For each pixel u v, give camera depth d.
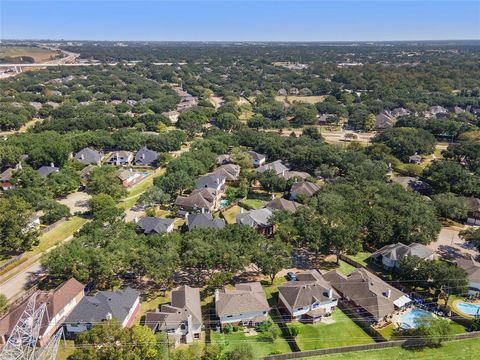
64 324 66.25
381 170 131.75
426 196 124.62
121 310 68.19
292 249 96.12
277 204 111.50
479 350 65.94
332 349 64.50
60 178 125.31
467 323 71.75
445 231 106.69
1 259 90.06
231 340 67.31
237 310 69.88
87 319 66.25
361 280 77.75
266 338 68.06
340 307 76.44
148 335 58.47
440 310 74.88
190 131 197.50
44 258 79.25
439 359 64.00
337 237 86.75
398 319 72.81
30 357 53.88
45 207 106.00
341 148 155.12
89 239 83.62
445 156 157.50
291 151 154.25
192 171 132.25
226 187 135.25
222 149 160.38
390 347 66.38
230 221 109.81
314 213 98.50
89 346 56.59
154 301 76.69
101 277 77.75
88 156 154.88
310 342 67.12
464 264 84.50
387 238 93.00
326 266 90.12
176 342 65.38
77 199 126.06
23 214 92.00
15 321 64.44
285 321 72.06
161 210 117.75
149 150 162.38
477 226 109.38
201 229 88.44
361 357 64.12
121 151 163.25
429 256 88.25
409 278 80.88
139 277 83.62
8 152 141.50
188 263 76.81
